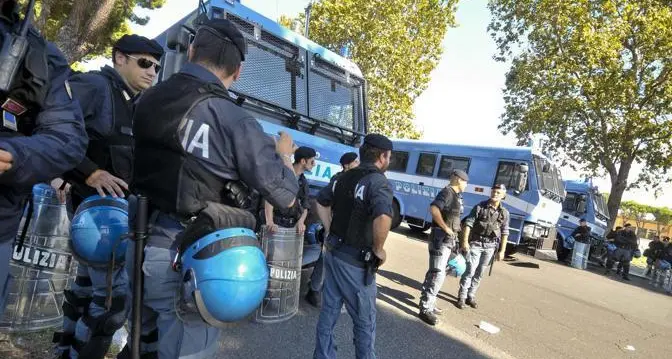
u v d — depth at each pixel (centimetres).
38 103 150
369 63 1908
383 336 473
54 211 312
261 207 407
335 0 1844
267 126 477
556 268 1305
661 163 1830
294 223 438
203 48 181
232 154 169
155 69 275
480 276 647
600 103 1773
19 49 142
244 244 168
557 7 1788
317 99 553
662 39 1653
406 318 546
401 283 732
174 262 170
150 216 179
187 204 167
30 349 286
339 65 589
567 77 1789
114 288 241
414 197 1473
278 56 519
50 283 313
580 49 1712
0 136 145
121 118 247
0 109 143
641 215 4362
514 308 691
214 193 171
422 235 1516
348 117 591
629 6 1669
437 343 478
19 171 138
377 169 321
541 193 1217
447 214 547
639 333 673
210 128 167
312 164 449
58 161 151
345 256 307
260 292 170
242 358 359
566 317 695
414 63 1972
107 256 234
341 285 308
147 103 178
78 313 268
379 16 1908
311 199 485
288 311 444
